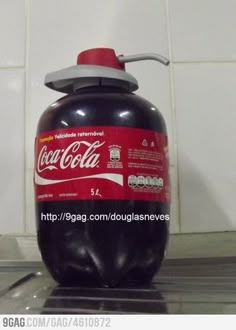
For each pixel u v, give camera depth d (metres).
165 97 0.64
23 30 0.65
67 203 0.39
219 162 0.63
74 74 0.43
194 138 0.63
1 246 0.59
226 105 0.64
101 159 0.39
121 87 0.44
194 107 0.64
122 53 0.64
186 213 0.61
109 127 0.40
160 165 0.42
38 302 0.34
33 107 0.63
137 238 0.40
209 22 0.65
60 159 0.40
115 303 0.33
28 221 0.61
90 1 0.65
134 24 0.65
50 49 0.64
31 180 0.62
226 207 0.62
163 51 0.65
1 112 0.63
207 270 0.53
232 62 0.65
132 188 0.39
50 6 0.65
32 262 0.56
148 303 0.33
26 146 0.62
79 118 0.40
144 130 0.41
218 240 0.60
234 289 0.39
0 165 0.62
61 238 0.39
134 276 0.41
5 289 0.39
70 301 0.34
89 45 0.65
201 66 0.64
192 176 0.62
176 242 0.59
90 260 0.39
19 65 0.64
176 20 0.65
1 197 0.61
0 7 0.65
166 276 0.49
